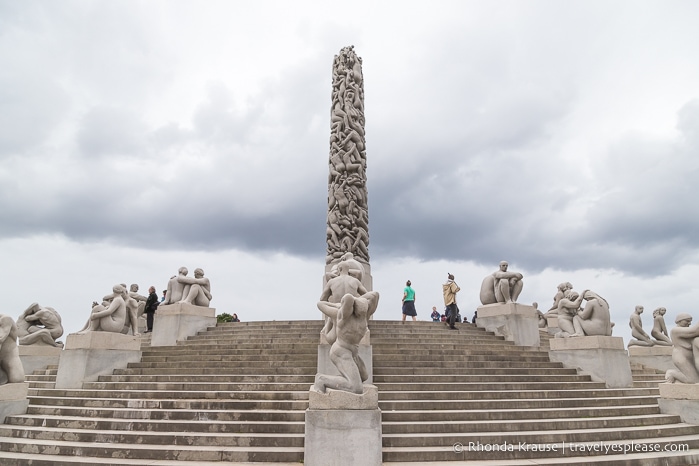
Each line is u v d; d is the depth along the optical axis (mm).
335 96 25203
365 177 24141
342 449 6922
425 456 7805
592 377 13625
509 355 14742
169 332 17094
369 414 7051
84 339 12938
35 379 14094
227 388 10906
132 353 13766
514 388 11695
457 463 7621
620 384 13695
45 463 7637
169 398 10539
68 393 11266
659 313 19219
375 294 8250
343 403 7070
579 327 14602
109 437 8477
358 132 24375
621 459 7828
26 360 15562
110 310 13523
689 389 10500
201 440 8258
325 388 7375
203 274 18750
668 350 18188
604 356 13578
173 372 12703
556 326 22156
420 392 10531
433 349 14352
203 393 10438
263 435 8289
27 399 10367
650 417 10227
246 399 10242
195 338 16656
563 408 10305
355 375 7402
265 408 9680
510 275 18422
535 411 9859
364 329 7793
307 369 12016
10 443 8438
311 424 7020
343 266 11852
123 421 8969
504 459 7957
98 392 11047
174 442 8281
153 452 7840
